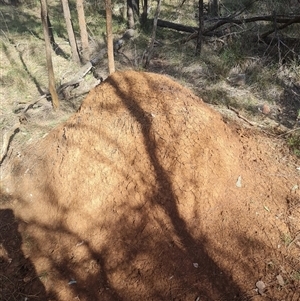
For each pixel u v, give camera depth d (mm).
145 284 3002
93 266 3217
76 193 3627
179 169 3369
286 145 4277
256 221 3297
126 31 7516
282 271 2988
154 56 6793
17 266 3420
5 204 4055
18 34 8117
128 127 3574
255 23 7160
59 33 8273
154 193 3314
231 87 5562
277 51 6289
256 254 3094
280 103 5211
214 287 2916
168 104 3635
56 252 3430
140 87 3811
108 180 3502
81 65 6703
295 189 3635
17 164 4406
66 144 3951
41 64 6719
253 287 2898
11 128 4742
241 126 4547
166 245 3133
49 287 3199
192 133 3512
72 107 5363
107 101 3848
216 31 7137
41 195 3953
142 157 3428
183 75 5992
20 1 10562
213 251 3107
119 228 3305
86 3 9672
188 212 3289
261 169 3812
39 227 3697
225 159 3607
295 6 7875
